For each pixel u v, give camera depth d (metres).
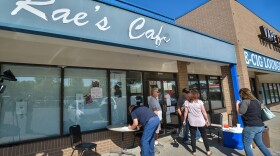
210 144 5.65
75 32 3.13
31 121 4.19
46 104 4.43
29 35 3.03
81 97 5.00
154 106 5.54
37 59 4.27
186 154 4.88
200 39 5.84
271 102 15.34
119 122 5.65
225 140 5.46
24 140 4.05
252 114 3.92
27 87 4.22
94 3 3.45
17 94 4.09
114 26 3.70
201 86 9.31
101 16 3.52
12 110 3.99
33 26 2.70
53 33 2.87
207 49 6.00
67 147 4.53
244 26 8.02
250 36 8.38
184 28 5.35
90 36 3.30
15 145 3.88
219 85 10.52
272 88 16.17
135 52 4.62
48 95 4.48
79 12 3.22
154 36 4.47
